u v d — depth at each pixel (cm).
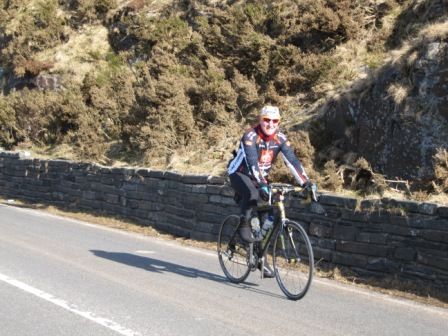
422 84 915
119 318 564
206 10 1831
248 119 1316
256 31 1516
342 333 545
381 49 1259
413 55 949
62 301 620
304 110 1209
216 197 1056
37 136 1850
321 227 858
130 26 2081
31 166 1611
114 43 2133
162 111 1370
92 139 1517
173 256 924
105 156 1446
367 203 801
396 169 920
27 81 2166
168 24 1892
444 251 713
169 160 1277
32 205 1560
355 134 1023
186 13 1936
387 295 712
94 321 552
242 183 680
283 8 1498
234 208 1020
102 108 1666
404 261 757
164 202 1182
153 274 775
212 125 1350
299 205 891
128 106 1552
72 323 545
